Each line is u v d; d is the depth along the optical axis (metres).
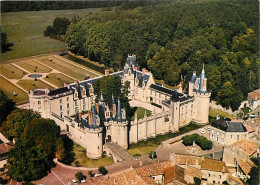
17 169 185.38
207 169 188.25
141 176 175.38
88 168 196.25
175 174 186.50
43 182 186.75
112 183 170.00
